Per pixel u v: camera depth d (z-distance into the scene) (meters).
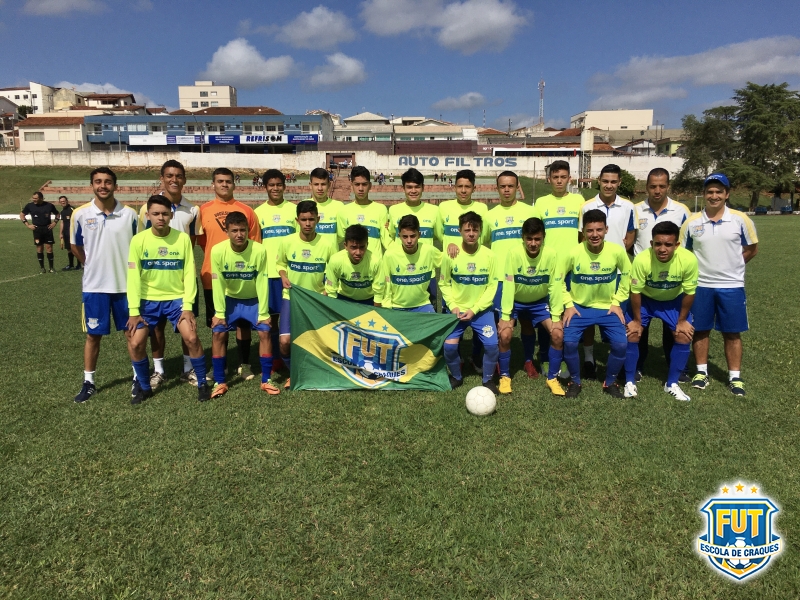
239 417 4.85
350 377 5.66
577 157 56.84
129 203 43.16
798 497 3.51
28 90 108.25
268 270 5.95
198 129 65.69
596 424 4.66
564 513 3.38
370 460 4.02
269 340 5.57
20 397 5.33
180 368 6.41
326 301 5.58
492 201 45.00
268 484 3.71
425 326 5.59
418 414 4.90
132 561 2.98
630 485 3.68
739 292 5.40
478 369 6.34
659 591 2.76
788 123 46.47
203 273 6.39
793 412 4.88
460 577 2.85
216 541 3.13
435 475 3.80
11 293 11.13
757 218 37.25
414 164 56.84
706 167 49.81
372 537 3.15
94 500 3.54
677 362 5.39
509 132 92.94
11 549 3.08
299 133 65.38
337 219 6.83
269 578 2.84
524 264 5.54
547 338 6.43
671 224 5.19
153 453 4.15
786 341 7.23
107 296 5.38
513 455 4.09
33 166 55.72
